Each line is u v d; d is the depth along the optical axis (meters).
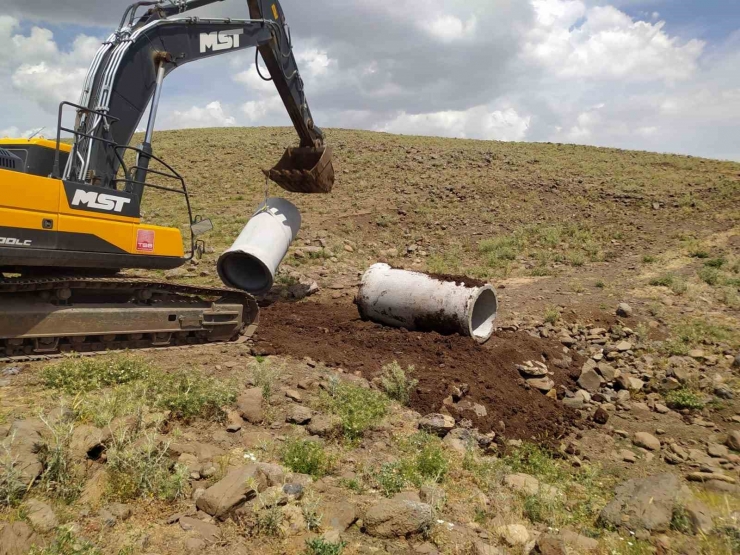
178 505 4.38
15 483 4.01
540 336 11.73
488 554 4.18
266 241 12.60
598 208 24.03
